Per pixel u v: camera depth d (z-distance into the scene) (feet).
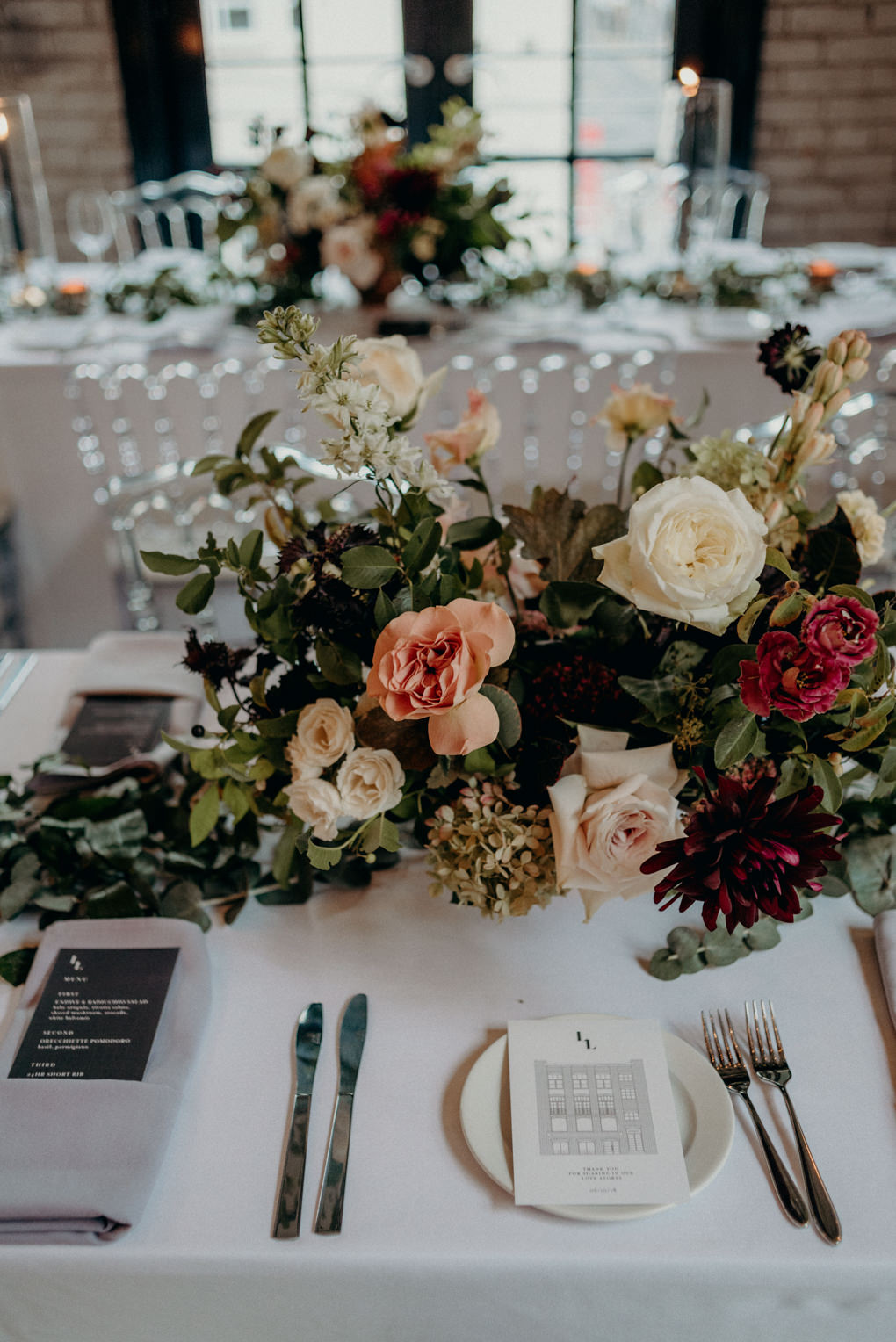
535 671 3.34
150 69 12.15
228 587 7.11
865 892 3.61
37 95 12.27
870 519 3.57
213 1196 2.80
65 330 8.60
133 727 4.54
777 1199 2.76
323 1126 2.97
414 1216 2.74
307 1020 3.29
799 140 12.40
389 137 8.56
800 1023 3.27
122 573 7.04
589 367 8.11
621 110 12.64
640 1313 2.73
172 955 3.45
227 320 8.94
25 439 8.32
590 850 3.00
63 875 3.79
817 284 8.91
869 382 8.09
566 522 3.42
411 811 3.35
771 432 6.50
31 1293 2.74
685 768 3.19
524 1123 2.88
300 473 6.18
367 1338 2.84
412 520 3.13
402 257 8.65
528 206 10.94
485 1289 2.69
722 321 8.43
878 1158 2.86
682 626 3.20
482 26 12.26
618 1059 3.06
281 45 12.39
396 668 2.75
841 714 3.09
